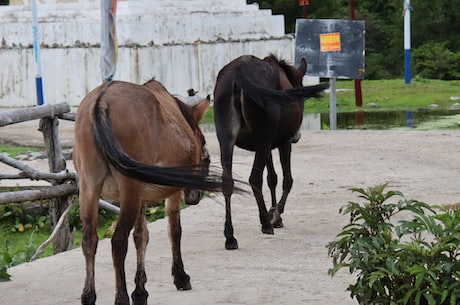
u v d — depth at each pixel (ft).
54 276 34.12
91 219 26.32
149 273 34.40
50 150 44.09
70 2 120.47
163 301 29.91
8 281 33.40
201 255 37.47
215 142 78.54
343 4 204.44
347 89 140.46
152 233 42.45
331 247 25.03
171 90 117.70
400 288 22.40
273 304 29.25
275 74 40.96
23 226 51.49
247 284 32.12
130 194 25.99
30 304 30.17
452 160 65.21
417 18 189.26
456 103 118.01
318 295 30.30
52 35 117.50
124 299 25.99
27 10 120.78
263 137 39.99
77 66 116.98
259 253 37.70
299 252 37.73
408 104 118.83
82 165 26.43
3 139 82.58
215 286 31.94
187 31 118.52
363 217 24.44
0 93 119.03
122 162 24.84
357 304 28.86
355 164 64.59
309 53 92.32
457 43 189.37
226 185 25.48
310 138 80.79
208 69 118.93
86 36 117.19
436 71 179.22
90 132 26.03
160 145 27.32
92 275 26.45
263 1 176.14
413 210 24.18
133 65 116.57
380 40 195.62
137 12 118.21
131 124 26.09
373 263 22.94
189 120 31.07
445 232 22.93
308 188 55.06
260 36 122.01
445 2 187.11
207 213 47.62
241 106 39.32
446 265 22.38
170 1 119.85
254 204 50.31
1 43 119.03
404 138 78.74
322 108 117.08
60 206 44.11
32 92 117.91
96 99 26.14
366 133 83.35
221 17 120.06
